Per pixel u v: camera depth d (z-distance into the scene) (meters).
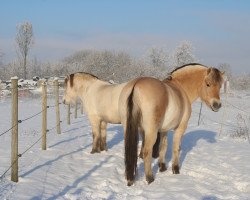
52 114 19.33
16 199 4.97
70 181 6.25
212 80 6.96
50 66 58.03
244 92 46.72
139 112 6.09
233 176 7.21
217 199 5.66
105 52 49.50
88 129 13.58
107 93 8.38
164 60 52.50
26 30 50.38
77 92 9.48
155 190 6.05
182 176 7.04
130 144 6.06
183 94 7.01
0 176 6.06
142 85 6.09
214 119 19.11
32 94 31.94
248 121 18.14
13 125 5.81
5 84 33.09
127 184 6.22
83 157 8.38
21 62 56.09
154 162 8.17
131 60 49.00
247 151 9.90
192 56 48.66
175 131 7.14
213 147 10.57
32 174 6.35
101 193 5.68
